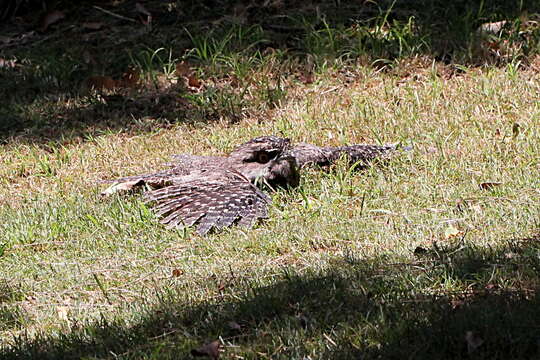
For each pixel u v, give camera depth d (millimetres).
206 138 13867
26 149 14211
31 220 11328
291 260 9594
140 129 14633
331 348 7422
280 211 10984
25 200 12312
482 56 15453
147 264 9891
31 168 13516
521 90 14117
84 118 15094
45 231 10961
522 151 11977
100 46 17109
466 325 7402
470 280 8352
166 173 11977
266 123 14203
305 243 9969
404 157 12227
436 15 16781
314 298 8336
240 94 15133
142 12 17797
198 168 11828
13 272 9992
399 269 8828
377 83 15227
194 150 13570
